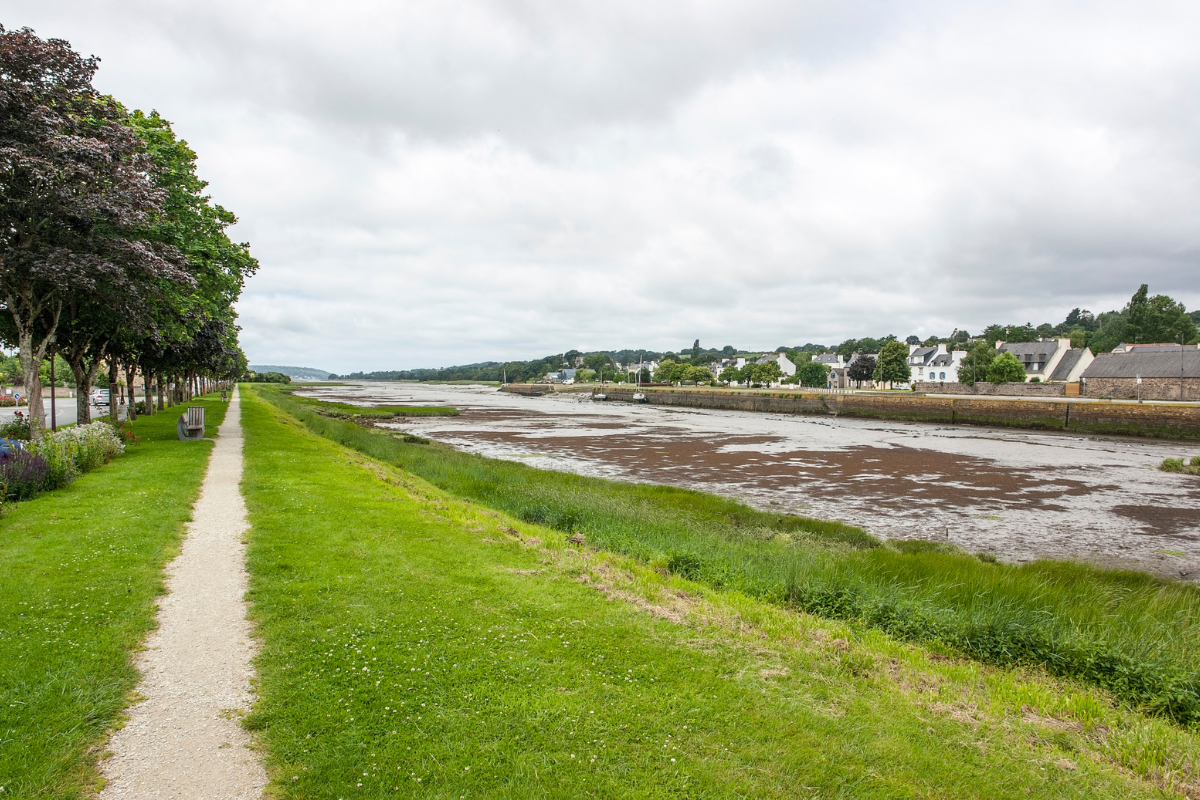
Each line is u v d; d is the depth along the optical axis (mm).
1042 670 7738
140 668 5633
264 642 6242
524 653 6246
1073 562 15039
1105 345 107312
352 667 5750
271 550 9250
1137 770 5141
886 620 9039
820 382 131750
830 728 5207
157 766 4266
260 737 4664
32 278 15375
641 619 7414
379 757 4477
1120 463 34344
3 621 6316
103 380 71438
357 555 9273
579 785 4277
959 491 25453
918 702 5910
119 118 18953
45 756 4262
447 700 5285
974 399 67625
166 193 18125
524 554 10102
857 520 20422
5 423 25609
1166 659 7934
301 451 22562
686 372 156250
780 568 11695
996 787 4602
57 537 9328
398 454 27438
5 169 13977
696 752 4746
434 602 7512
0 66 15312
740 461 33500
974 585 11836
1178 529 19688
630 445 40906
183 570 8367
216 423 34344
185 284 19234
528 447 39531
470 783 4246
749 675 6090
